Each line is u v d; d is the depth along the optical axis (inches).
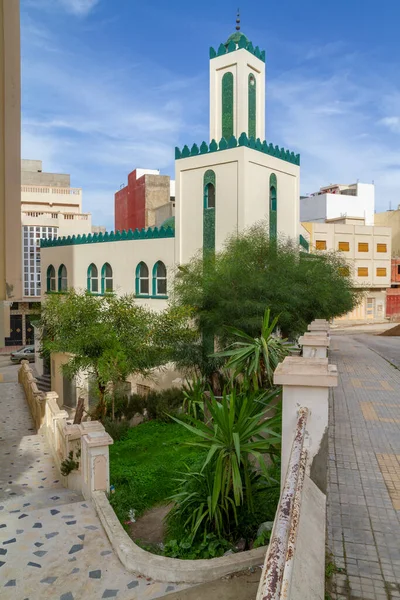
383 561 147.7
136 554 178.9
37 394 555.8
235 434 184.9
